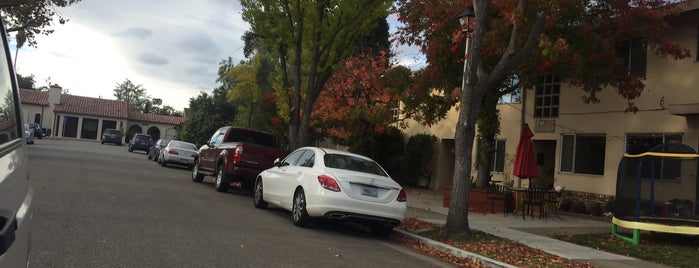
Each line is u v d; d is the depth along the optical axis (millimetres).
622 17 13695
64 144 40094
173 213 10117
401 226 11344
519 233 11391
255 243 7992
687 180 14594
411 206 15789
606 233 12242
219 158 15852
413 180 25219
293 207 10445
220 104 42969
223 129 17500
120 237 7398
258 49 31703
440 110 17250
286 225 10258
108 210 9594
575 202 17250
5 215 2242
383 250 8859
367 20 16938
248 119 32594
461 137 10461
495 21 13344
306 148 11414
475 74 10305
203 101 43750
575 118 18188
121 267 5875
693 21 15172
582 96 16609
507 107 21062
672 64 15633
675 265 9055
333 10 16812
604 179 17016
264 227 9648
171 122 71500
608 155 17016
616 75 14312
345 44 17500
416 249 9531
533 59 13555
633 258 9445
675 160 14883
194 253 6898
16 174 2641
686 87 15250
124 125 67312
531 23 12320
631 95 14742
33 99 63438
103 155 29000
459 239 10086
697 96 14961
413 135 25828
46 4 25172
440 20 14656
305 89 19500
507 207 15578
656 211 12328
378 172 10641
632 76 15305
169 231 8227
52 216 8406
